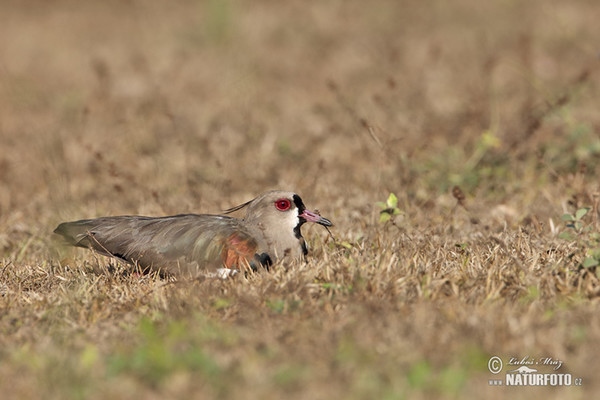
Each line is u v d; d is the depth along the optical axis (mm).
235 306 12273
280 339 11242
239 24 39125
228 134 24734
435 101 27531
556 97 25016
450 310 11750
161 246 14383
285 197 14500
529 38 31312
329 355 10711
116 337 11609
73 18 45062
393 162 21016
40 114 28953
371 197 19391
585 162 20203
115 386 10047
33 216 19734
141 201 19938
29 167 23641
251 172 22125
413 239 15562
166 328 11727
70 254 16344
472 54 34156
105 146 24750
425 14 42125
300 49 37125
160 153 23859
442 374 10219
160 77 32531
